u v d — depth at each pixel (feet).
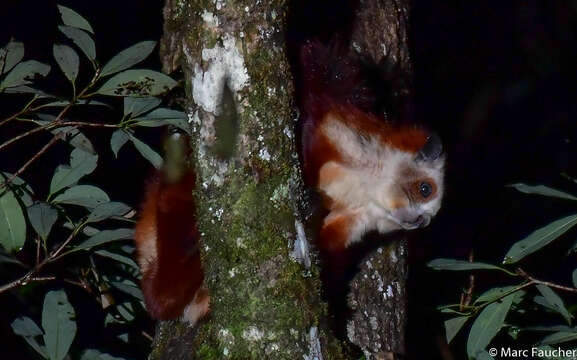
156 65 19.51
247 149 11.93
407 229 17.70
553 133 33.19
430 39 34.50
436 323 20.89
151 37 24.61
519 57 34.83
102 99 19.95
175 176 15.69
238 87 11.93
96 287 17.54
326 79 16.87
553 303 14.60
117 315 17.16
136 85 14.56
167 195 15.74
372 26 17.46
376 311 17.08
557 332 15.15
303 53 16.75
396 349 17.24
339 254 17.12
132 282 16.98
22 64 14.32
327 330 12.43
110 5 24.75
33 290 18.10
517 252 14.57
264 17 11.93
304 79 16.66
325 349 12.26
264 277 11.90
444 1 35.09
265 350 11.79
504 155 32.40
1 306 18.13
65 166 14.99
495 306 14.80
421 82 33.58
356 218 17.42
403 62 17.90
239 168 11.94
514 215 28.17
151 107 14.03
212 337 12.19
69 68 13.98
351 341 16.61
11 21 23.73
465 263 15.24
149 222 16.63
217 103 11.99
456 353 21.18
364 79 17.16
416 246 22.15
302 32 17.33
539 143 32.94
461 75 34.09
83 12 24.54
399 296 17.58
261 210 11.94
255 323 11.84
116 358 15.44
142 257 16.57
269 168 11.99
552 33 35.17
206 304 16.05
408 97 17.88
